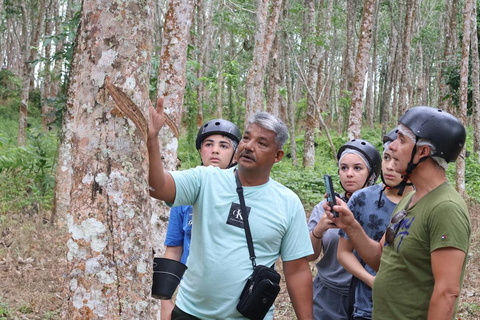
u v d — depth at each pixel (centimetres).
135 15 210
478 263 761
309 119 1702
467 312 587
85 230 204
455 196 232
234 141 344
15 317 533
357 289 317
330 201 284
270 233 261
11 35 3847
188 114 1828
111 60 207
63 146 859
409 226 238
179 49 506
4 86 2888
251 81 1066
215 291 257
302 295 273
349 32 2719
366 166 352
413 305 235
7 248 733
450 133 234
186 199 264
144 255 208
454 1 1991
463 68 1317
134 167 209
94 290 202
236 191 263
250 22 1506
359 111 1089
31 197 977
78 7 905
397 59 3150
